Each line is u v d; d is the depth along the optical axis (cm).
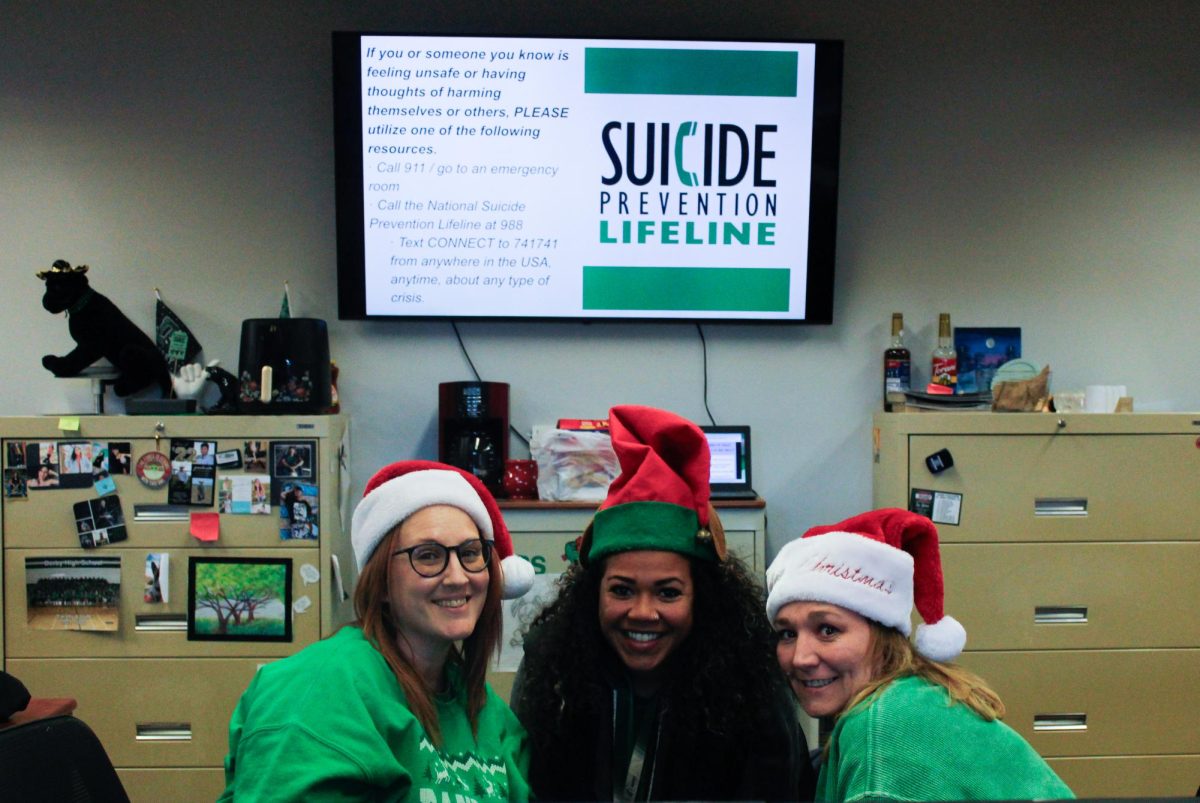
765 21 286
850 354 291
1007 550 253
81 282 262
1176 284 294
